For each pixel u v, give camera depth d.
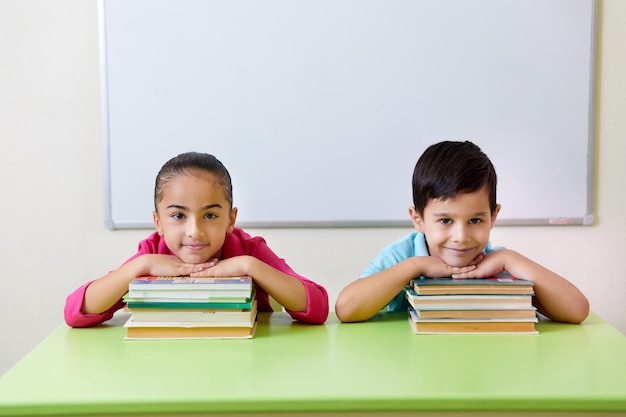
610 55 1.99
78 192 2.02
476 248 1.24
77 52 1.99
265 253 1.45
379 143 2.00
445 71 1.99
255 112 2.00
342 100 2.00
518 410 0.84
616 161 2.01
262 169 2.01
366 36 1.98
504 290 1.16
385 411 0.85
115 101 1.99
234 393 0.85
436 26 1.98
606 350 1.05
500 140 2.00
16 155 2.00
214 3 1.97
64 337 1.17
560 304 1.22
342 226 2.03
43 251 2.03
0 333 2.05
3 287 2.03
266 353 1.04
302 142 2.00
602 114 2.00
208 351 1.06
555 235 2.03
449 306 1.16
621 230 2.03
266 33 1.98
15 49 1.98
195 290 1.13
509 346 1.07
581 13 1.97
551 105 1.99
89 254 2.03
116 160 2.00
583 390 0.85
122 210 2.02
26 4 1.97
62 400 0.84
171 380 0.91
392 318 1.30
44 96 1.99
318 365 0.97
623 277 2.04
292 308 1.23
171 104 1.99
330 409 0.84
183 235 1.20
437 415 0.85
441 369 0.95
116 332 1.20
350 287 1.27
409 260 1.27
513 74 1.99
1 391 0.87
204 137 2.00
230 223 1.32
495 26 1.98
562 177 2.01
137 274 1.21
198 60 1.98
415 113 2.00
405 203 2.02
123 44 1.98
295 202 2.02
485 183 1.20
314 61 1.99
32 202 2.02
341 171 2.01
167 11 1.97
